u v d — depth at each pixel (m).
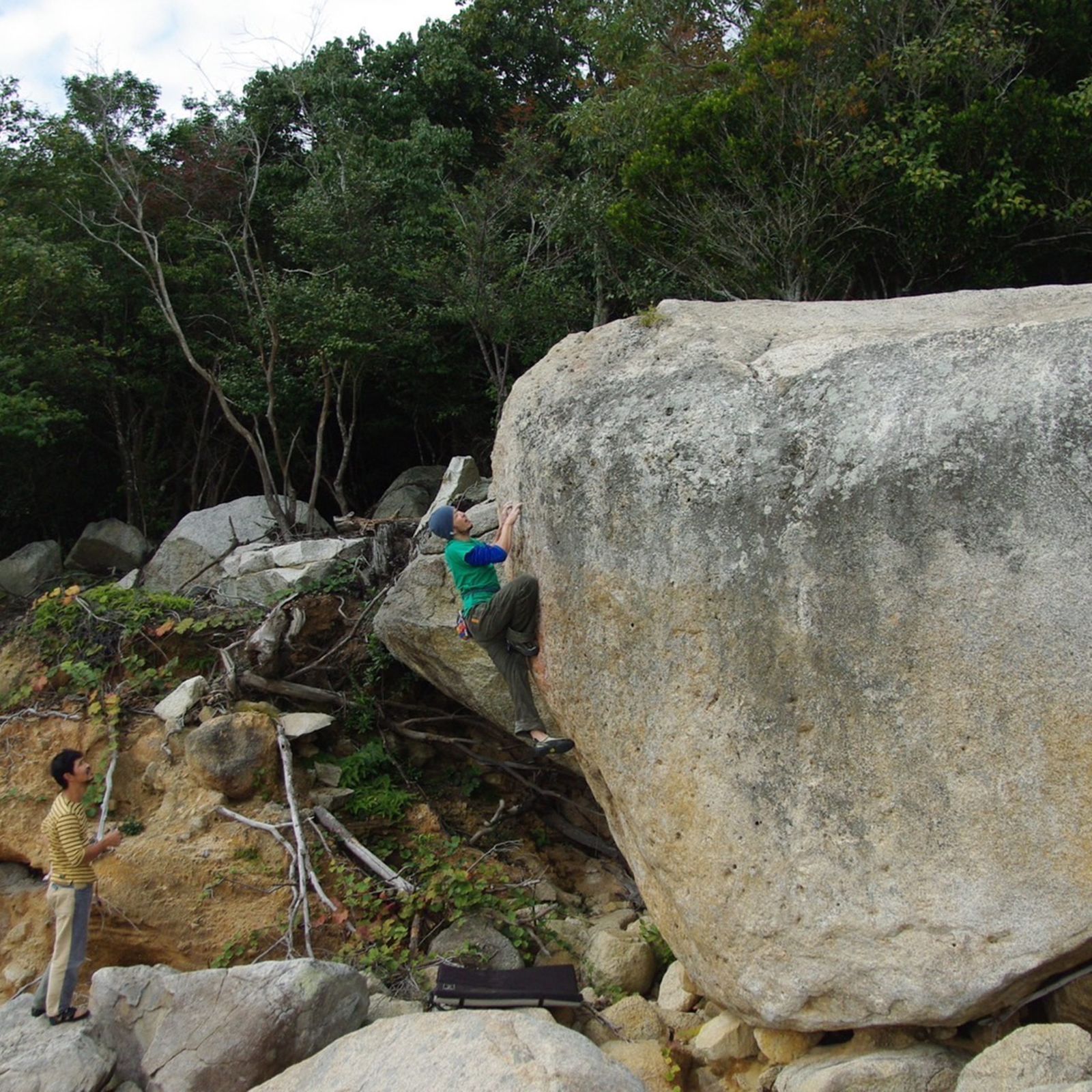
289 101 19.52
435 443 19.66
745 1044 5.91
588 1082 4.94
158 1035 6.05
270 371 15.20
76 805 6.70
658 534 5.85
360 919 7.90
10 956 8.33
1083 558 4.68
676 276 14.34
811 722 5.29
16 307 14.75
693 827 5.64
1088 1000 5.06
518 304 15.80
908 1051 5.25
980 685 4.87
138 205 15.81
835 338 5.92
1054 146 11.55
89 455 18.47
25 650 10.20
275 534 13.77
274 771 8.82
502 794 10.12
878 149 11.75
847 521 5.23
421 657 9.19
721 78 13.59
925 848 5.00
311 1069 5.51
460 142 18.92
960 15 12.54
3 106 16.12
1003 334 5.22
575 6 17.34
